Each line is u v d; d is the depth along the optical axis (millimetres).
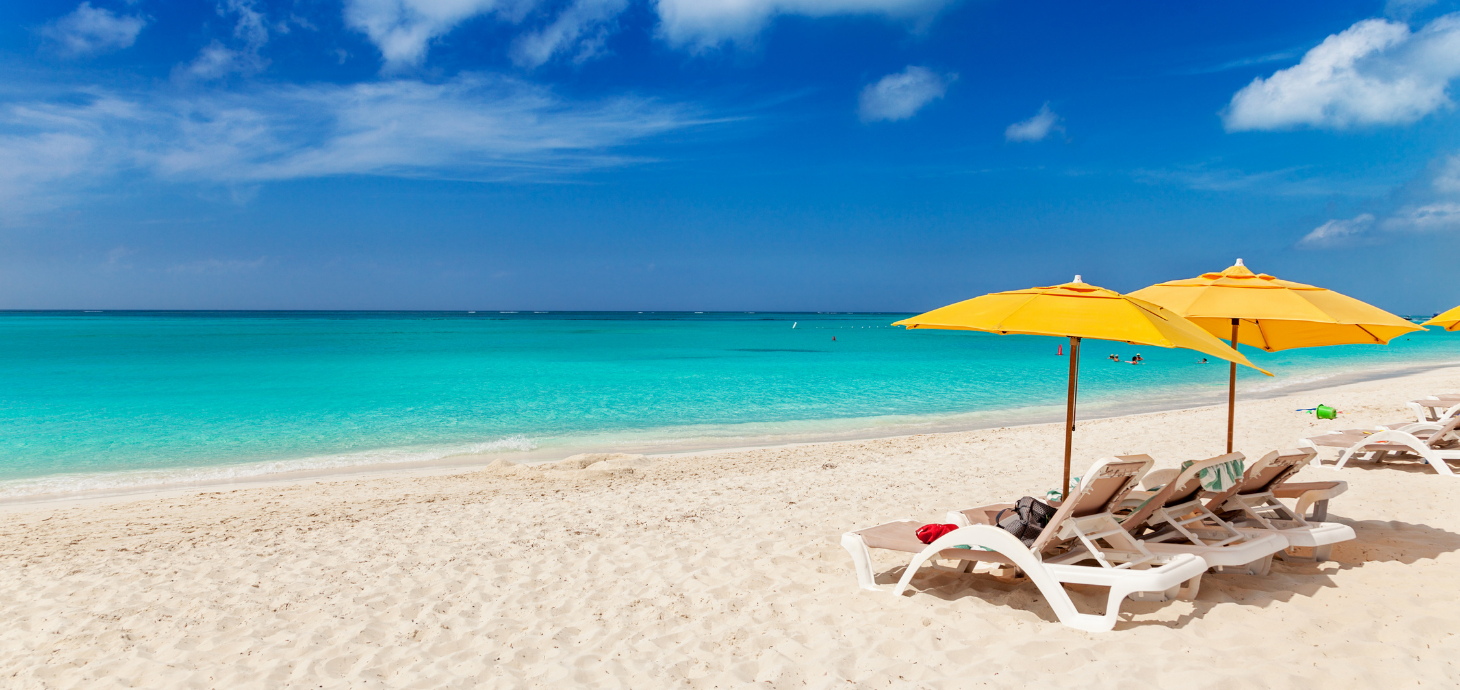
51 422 14828
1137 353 40031
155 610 4738
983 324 4043
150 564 5781
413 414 16156
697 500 7715
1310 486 5598
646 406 17688
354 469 10734
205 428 14227
